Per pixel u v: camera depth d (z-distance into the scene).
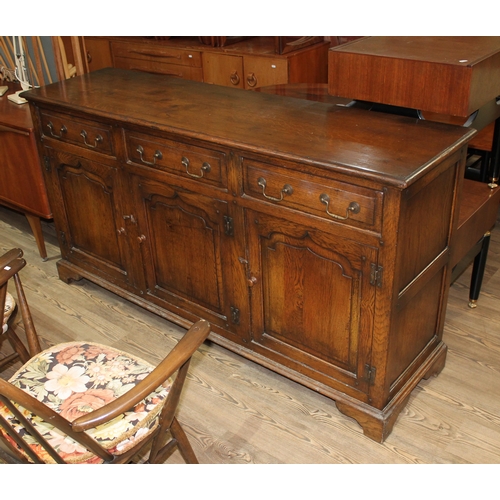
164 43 4.22
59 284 3.02
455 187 1.96
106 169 2.45
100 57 4.66
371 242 1.76
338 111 2.17
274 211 1.95
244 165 1.96
